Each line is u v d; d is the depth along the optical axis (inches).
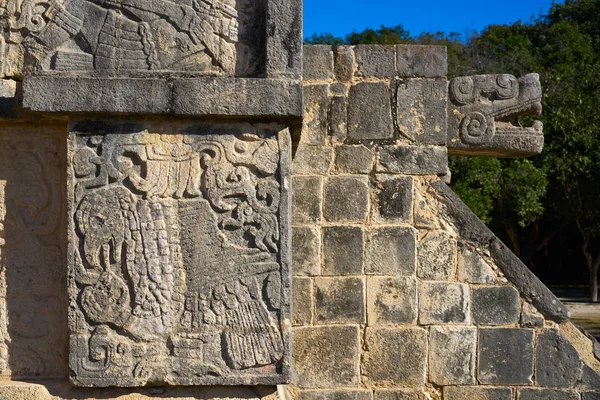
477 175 567.5
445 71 206.8
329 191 203.9
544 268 945.5
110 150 140.6
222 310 140.4
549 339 200.5
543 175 660.1
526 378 200.2
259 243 140.8
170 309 140.3
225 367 140.3
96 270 140.6
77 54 143.0
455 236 203.5
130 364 139.9
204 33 142.6
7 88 143.9
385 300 201.6
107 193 140.6
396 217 203.8
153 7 142.6
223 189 140.9
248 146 141.6
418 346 200.5
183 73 142.2
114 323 140.0
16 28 144.0
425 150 205.8
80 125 140.7
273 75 140.0
